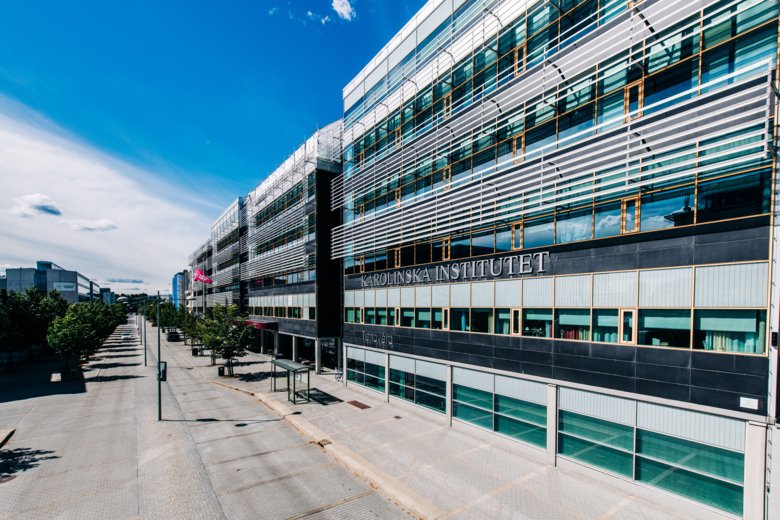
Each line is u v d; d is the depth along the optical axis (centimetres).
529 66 1714
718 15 1138
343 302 3031
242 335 3419
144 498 1263
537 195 1516
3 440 1750
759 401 1007
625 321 1309
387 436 1808
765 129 948
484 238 1861
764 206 1024
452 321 2002
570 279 1476
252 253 5212
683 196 1181
